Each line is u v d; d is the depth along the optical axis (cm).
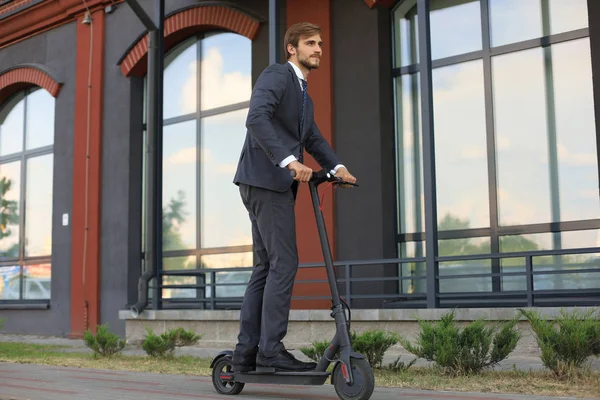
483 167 831
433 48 880
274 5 805
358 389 279
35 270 1278
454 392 351
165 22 1098
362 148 891
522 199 801
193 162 1108
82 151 1180
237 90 1068
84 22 1181
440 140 865
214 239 1072
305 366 308
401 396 327
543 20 805
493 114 829
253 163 320
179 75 1137
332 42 924
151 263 920
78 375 463
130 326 938
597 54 748
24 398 326
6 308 1283
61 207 1203
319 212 303
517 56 819
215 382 342
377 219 870
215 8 1041
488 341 435
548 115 792
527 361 577
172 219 1120
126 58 1128
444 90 868
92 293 1134
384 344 476
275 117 320
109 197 1138
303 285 903
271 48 802
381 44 895
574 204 768
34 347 893
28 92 1337
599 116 741
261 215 318
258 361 316
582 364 434
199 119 1106
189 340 646
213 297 880
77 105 1197
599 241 748
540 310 612
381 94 885
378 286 862
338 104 914
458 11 864
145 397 324
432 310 677
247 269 856
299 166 292
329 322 765
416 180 878
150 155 923
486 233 820
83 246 1158
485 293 693
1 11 1330
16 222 1329
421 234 866
